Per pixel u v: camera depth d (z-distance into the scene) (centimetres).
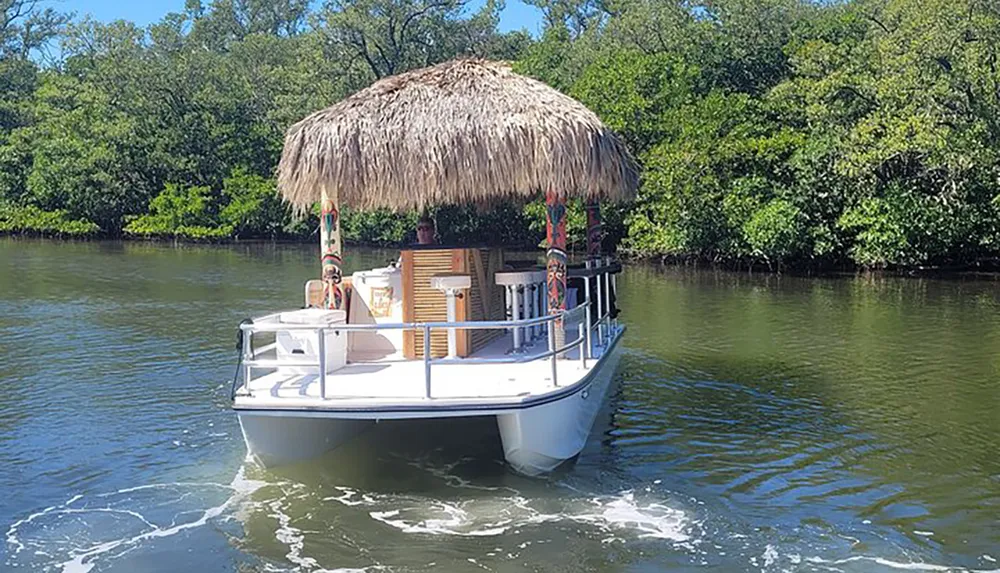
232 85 5156
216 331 1593
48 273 2831
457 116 764
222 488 734
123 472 781
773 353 1353
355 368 790
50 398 1062
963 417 959
